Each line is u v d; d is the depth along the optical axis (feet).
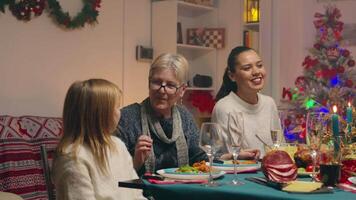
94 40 16.20
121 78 17.13
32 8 14.26
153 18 18.17
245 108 9.53
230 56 9.86
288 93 17.72
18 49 14.14
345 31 18.54
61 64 15.23
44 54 14.78
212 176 5.96
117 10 16.97
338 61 17.46
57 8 14.78
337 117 6.24
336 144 6.13
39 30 14.64
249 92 9.57
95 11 15.81
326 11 18.04
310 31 19.30
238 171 6.79
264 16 18.52
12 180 11.87
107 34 16.62
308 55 19.17
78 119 6.61
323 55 17.71
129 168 7.02
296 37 19.30
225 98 9.65
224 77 10.22
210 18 19.98
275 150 6.15
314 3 19.24
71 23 15.21
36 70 14.58
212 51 19.63
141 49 17.58
